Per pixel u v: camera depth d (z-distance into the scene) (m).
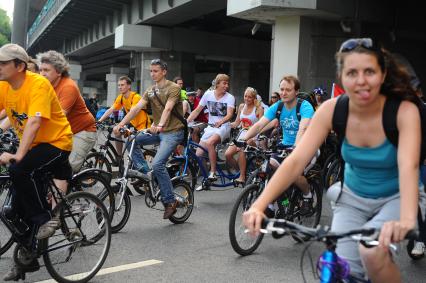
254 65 30.66
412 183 2.19
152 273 4.31
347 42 2.30
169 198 5.79
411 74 2.42
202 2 18.03
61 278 3.87
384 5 13.83
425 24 15.23
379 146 2.41
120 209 5.61
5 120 5.38
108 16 27.52
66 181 4.50
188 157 7.07
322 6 12.28
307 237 2.22
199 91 15.87
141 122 8.45
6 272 4.13
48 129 3.85
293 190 5.26
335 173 8.24
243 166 7.38
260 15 13.05
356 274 2.51
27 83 3.67
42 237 3.66
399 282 2.44
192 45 25.22
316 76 13.27
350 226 2.61
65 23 32.03
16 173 3.64
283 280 4.24
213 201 7.59
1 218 3.70
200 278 4.23
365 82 2.23
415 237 2.02
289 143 5.49
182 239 5.41
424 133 2.38
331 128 2.52
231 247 5.16
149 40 23.69
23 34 24.17
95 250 4.16
